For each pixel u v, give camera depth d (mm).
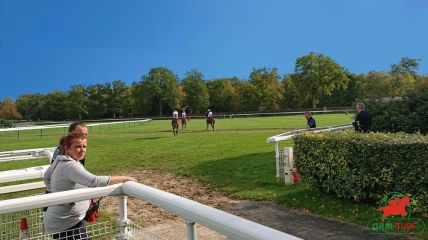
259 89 82875
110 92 99500
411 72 81625
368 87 78312
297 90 83938
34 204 2037
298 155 7367
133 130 32625
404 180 5625
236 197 7621
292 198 7047
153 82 91750
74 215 2812
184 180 9625
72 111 100500
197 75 94125
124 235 2381
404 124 11000
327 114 53750
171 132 27016
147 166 11859
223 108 93312
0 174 3627
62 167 2793
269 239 1144
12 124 41969
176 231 5609
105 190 2229
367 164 6043
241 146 15148
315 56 80812
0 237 3369
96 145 19188
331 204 6461
